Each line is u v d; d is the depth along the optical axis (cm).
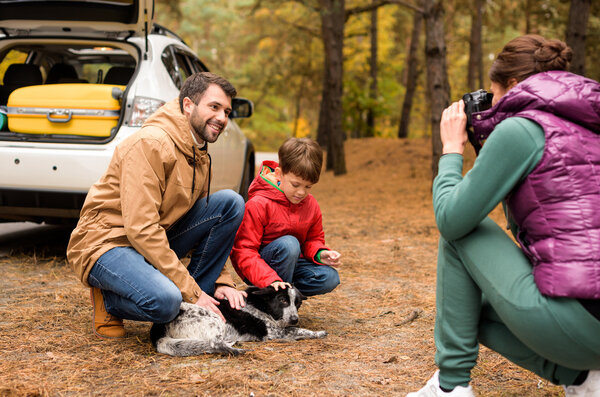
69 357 287
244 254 325
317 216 349
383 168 1544
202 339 291
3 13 490
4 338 313
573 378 200
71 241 304
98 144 465
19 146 468
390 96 2556
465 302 214
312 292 351
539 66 207
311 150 315
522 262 196
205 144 320
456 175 213
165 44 551
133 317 298
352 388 253
